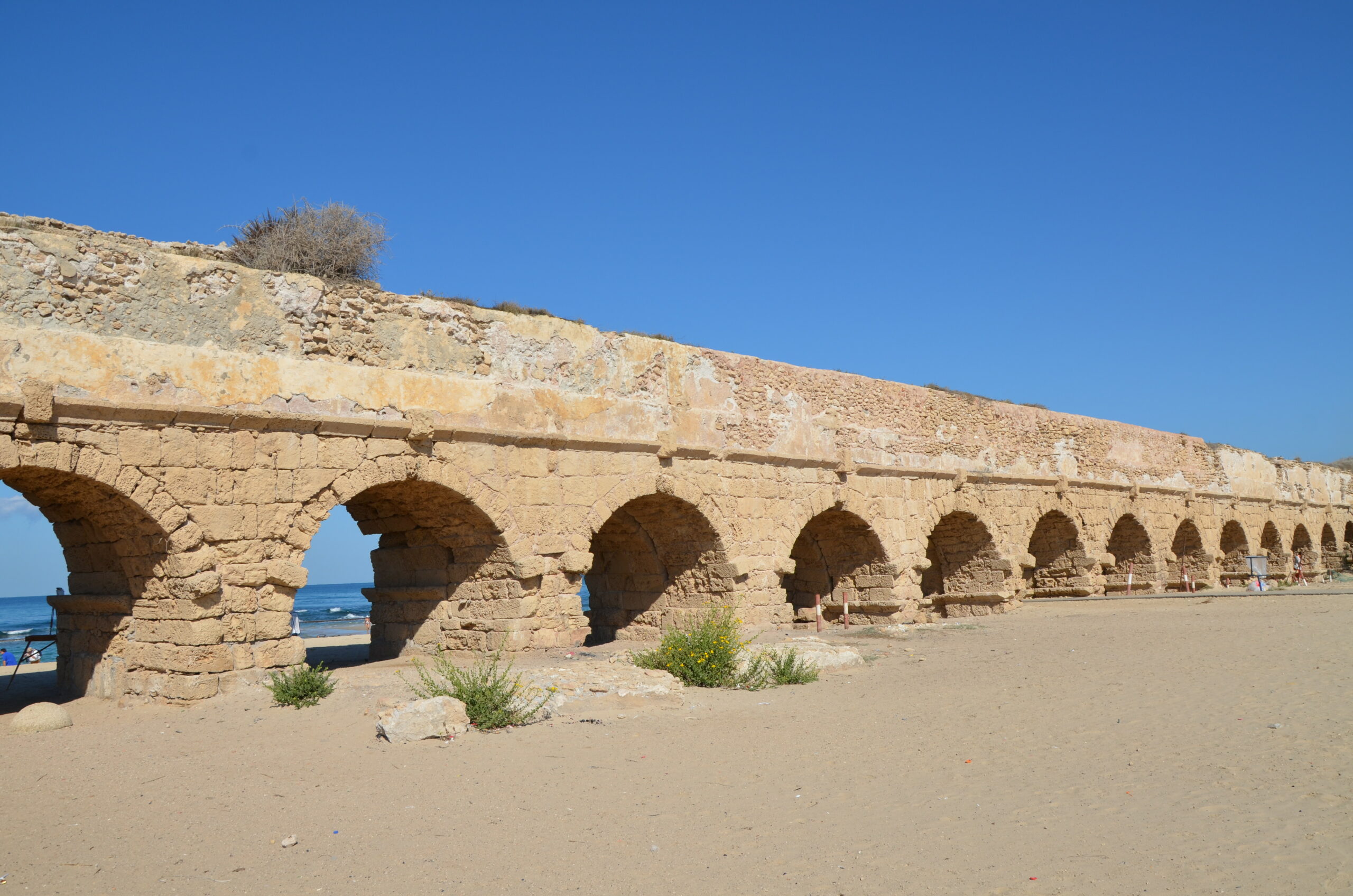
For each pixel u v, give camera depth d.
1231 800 8.08
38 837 8.16
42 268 13.20
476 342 17.83
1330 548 55.72
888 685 14.57
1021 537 30.34
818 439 24.28
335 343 16.02
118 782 9.89
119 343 13.66
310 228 17.19
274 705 13.43
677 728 11.42
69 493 14.11
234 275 14.99
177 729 12.39
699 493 21.22
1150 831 7.39
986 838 7.35
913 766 9.53
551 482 18.53
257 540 14.69
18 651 45.25
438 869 7.10
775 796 8.63
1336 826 7.32
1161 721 11.13
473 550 18.34
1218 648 17.12
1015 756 9.79
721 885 6.63
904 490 26.58
